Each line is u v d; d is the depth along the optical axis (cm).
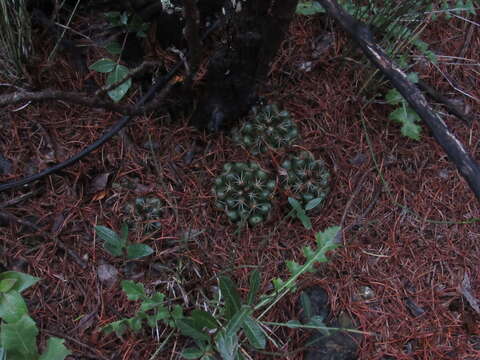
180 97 79
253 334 59
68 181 74
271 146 77
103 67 76
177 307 65
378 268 75
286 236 75
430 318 73
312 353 67
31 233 70
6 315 59
